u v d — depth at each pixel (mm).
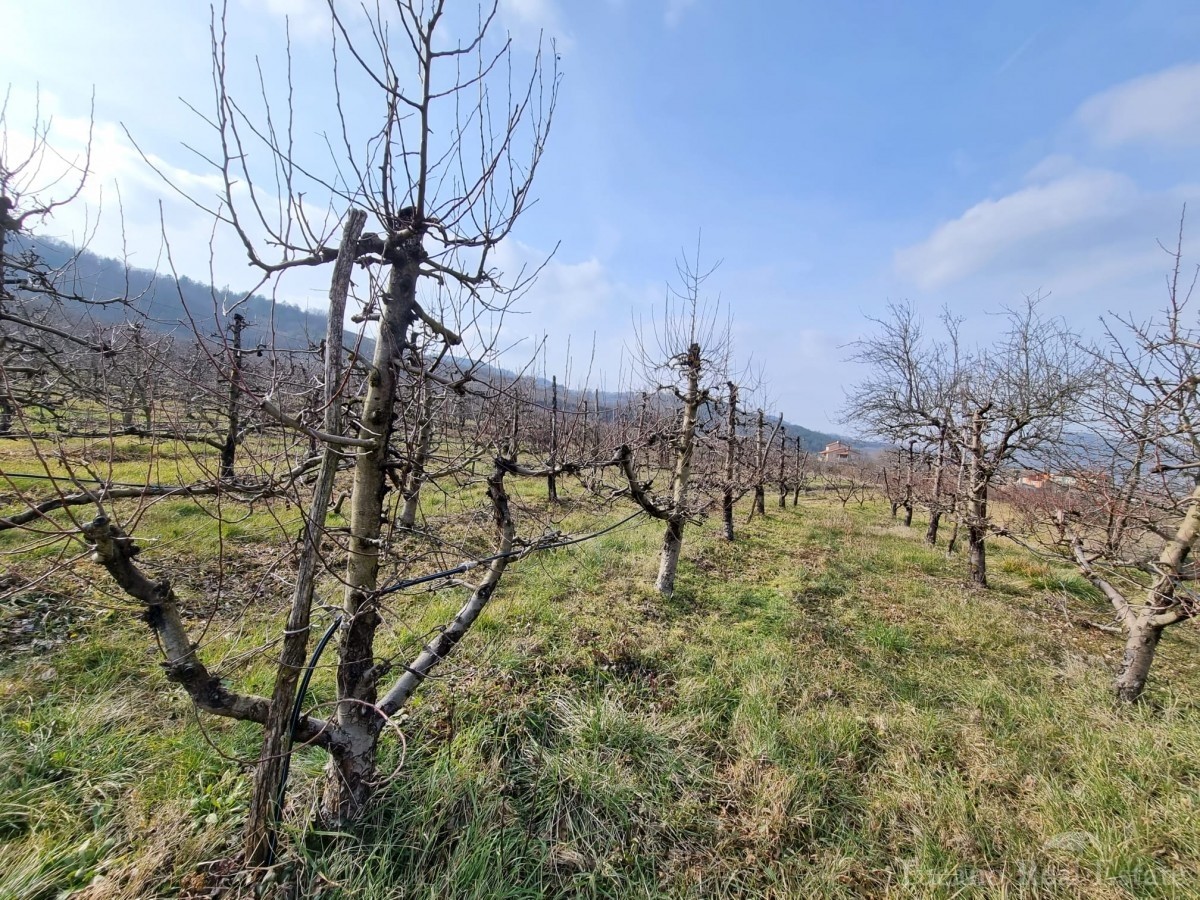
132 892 1992
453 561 5789
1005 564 9008
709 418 7359
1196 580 3641
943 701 4145
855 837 2762
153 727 2980
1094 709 3955
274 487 2092
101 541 1531
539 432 7148
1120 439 3826
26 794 2385
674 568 5863
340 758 2307
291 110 1879
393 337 2166
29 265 5199
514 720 3312
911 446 12914
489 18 2189
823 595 6512
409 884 2252
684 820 2801
